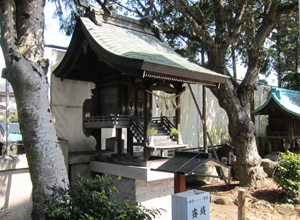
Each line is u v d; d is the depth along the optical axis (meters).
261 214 7.29
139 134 6.15
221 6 8.94
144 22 7.86
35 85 4.32
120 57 5.18
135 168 6.09
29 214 6.16
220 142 12.91
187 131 11.05
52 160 4.29
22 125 4.27
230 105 9.12
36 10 4.71
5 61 4.27
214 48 8.98
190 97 11.29
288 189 7.95
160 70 5.07
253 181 9.13
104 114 6.99
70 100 8.09
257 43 8.91
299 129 12.07
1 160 5.68
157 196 6.77
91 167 7.49
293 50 14.48
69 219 3.43
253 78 9.26
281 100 11.74
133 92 6.84
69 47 6.65
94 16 6.57
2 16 4.29
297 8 8.26
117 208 3.71
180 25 11.73
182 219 3.53
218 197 8.49
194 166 3.86
